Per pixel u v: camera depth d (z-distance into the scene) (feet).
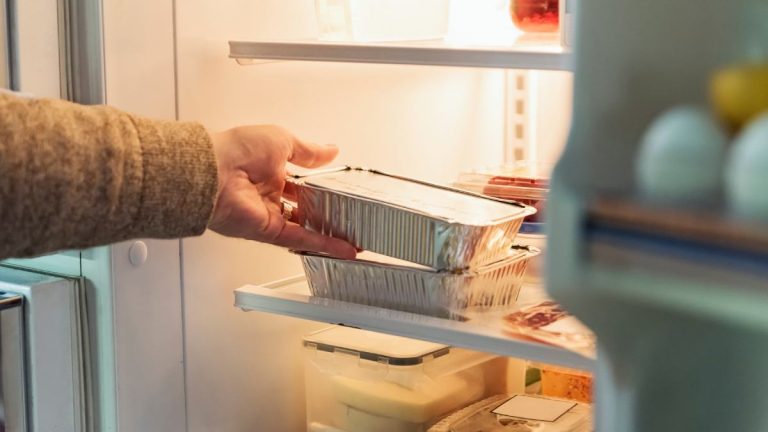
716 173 1.17
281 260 3.55
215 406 3.33
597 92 1.34
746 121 1.18
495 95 4.49
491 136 4.50
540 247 3.07
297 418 3.70
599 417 1.52
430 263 2.69
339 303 2.84
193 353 3.22
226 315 3.33
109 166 2.28
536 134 4.45
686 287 1.19
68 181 2.22
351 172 3.16
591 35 1.34
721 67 1.25
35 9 2.80
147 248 3.03
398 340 3.32
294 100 3.45
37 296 2.86
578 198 1.30
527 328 2.55
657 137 1.22
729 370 1.34
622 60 1.32
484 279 2.74
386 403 3.17
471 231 2.63
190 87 3.08
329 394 3.33
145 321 3.05
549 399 3.37
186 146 2.42
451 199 2.90
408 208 2.69
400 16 3.17
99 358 3.01
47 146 2.20
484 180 3.54
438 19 3.28
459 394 3.27
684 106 1.27
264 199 2.90
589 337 2.45
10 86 2.81
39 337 2.88
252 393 3.48
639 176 1.26
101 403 3.04
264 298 2.95
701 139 1.18
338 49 2.85
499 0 4.18
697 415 1.38
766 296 1.12
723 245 1.15
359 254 3.31
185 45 3.05
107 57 2.84
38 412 2.91
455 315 2.71
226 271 3.31
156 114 2.99
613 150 1.31
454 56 2.67
